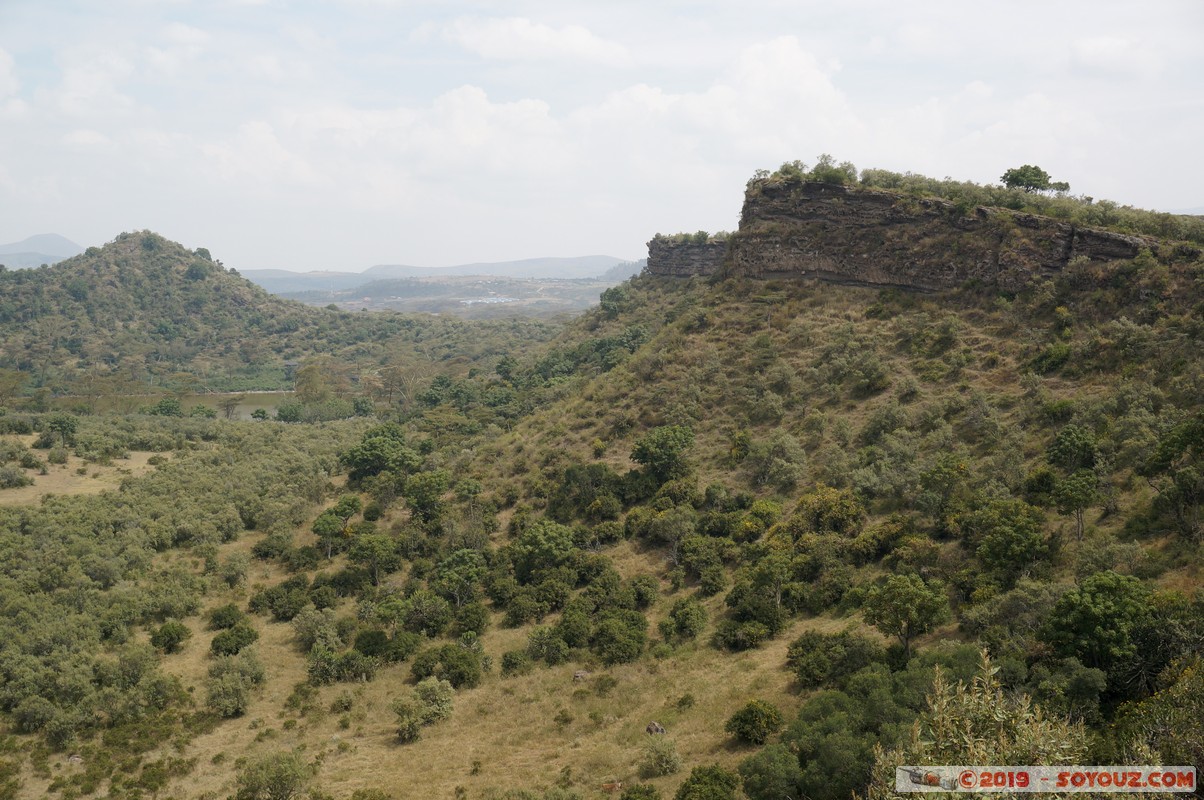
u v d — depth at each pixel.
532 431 99.31
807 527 63.19
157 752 50.28
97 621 61.53
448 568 70.50
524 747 48.41
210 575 73.56
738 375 90.12
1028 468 59.91
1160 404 60.06
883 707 35.66
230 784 46.50
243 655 59.75
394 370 187.38
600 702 51.97
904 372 79.56
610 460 85.50
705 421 85.81
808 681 45.91
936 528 57.06
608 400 97.12
